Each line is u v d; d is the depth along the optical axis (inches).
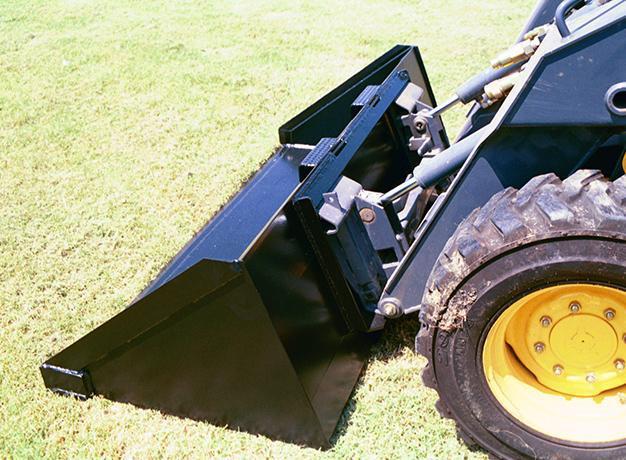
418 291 89.2
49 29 298.2
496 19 284.2
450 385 82.5
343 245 92.3
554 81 73.9
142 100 215.3
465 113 185.3
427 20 286.8
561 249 72.3
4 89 231.5
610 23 70.3
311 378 89.5
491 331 78.2
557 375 83.5
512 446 83.0
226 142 183.2
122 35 283.4
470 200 83.5
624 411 82.0
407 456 88.7
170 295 86.1
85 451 94.8
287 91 214.7
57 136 193.8
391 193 95.0
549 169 81.2
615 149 91.4
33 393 105.0
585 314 79.0
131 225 147.9
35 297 128.2
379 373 102.0
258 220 105.8
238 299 83.0
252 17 302.5
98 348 96.8
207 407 95.3
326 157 96.4
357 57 245.1
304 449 90.9
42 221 151.8
